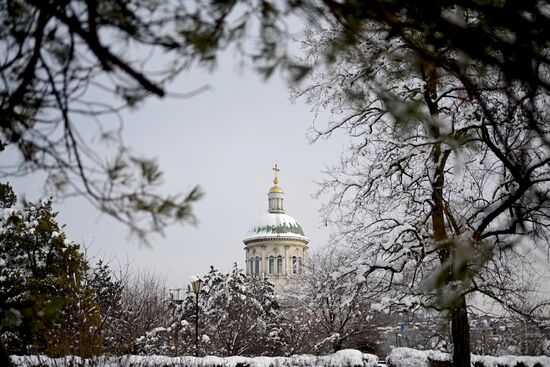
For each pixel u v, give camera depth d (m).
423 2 3.82
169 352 25.91
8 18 4.41
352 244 15.81
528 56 3.87
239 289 34.09
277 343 34.06
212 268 36.91
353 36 4.42
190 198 4.41
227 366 18.09
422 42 4.38
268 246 62.72
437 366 21.25
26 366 12.52
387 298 14.90
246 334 31.83
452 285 6.01
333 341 32.25
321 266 31.98
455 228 8.75
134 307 29.25
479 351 29.12
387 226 15.26
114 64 3.96
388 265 14.58
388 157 14.81
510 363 20.05
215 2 3.83
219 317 32.84
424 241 11.72
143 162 4.43
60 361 12.15
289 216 66.31
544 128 6.53
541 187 7.26
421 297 11.70
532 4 3.78
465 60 4.12
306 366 20.09
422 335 32.81
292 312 38.75
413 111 4.02
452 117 10.83
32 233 22.05
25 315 4.56
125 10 3.93
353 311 30.58
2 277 20.73
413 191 14.24
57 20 4.29
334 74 12.97
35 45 4.36
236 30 4.03
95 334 13.68
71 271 21.59
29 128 4.63
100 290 28.23
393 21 3.89
